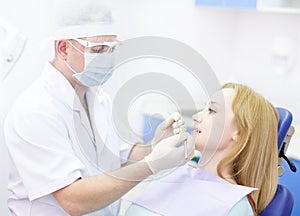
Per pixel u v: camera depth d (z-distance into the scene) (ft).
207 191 4.32
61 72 4.23
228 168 4.42
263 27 9.05
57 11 4.09
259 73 9.20
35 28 5.52
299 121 8.34
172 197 4.38
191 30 8.73
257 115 4.26
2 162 5.34
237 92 4.37
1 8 5.35
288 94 8.71
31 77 5.53
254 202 4.31
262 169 4.36
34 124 3.83
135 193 4.50
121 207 4.62
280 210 4.42
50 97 4.08
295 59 8.55
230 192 4.22
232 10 9.38
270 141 4.34
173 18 8.36
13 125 3.92
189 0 8.55
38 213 4.16
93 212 4.09
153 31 8.06
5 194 5.45
